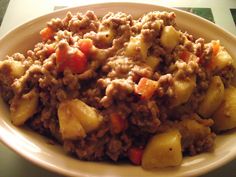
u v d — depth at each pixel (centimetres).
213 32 23
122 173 17
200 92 21
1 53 21
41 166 16
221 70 22
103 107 19
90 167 17
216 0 31
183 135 19
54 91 19
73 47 20
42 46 22
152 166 17
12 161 20
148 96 18
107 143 18
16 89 20
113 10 25
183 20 24
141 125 18
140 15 25
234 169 19
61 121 18
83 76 19
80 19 23
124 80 18
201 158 18
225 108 20
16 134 18
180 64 20
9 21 29
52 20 23
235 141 19
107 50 20
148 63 20
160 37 21
